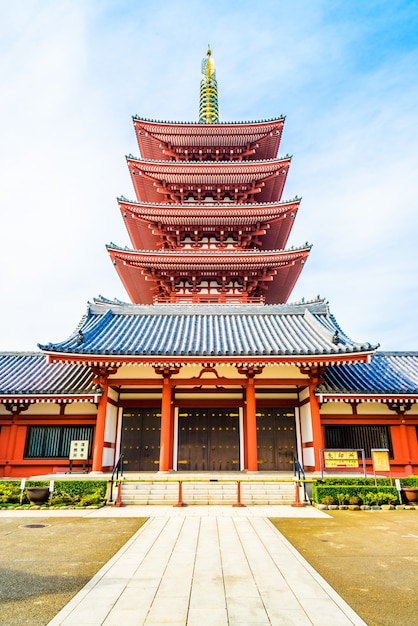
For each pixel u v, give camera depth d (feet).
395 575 25.22
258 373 69.15
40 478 59.06
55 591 22.20
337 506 50.24
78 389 70.59
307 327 82.53
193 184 116.88
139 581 23.62
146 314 89.81
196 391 75.10
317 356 65.21
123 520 42.52
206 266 104.99
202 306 91.25
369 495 52.42
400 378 77.20
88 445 70.49
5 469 70.28
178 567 26.23
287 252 101.91
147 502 53.52
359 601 21.17
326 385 72.02
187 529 37.81
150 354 64.49
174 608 19.85
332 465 59.52
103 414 68.03
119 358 64.90
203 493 55.98
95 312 89.76
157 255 102.32
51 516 44.96
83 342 69.46
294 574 24.95
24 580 23.98
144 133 120.16
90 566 26.68
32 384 74.33
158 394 75.66
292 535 35.76
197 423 75.31
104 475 62.80
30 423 72.18
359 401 70.54
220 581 23.63
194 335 77.56
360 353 64.49
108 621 18.47
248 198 119.85
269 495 55.77
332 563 27.61
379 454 57.88
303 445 73.15
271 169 113.29
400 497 52.85
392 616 19.38
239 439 74.54
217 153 123.95
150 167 111.96
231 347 69.62
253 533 36.22
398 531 37.68
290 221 112.68
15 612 19.48
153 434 74.74
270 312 90.33
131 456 73.51
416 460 70.69
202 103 155.33
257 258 102.58
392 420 72.59
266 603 20.53
